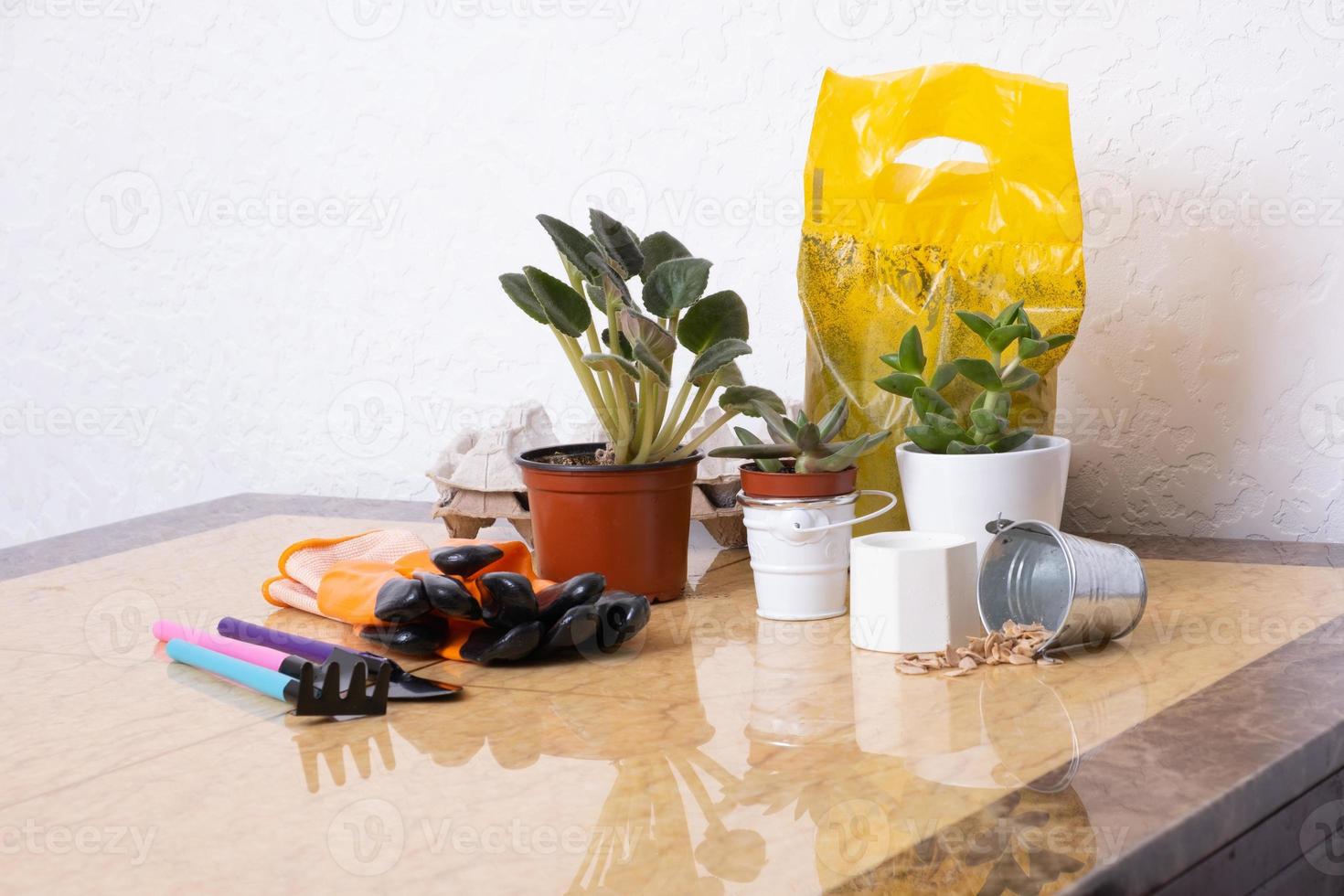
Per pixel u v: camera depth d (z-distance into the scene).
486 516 1.16
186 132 1.62
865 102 1.00
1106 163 1.15
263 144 1.57
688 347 0.99
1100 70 1.15
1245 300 1.11
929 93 0.98
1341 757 0.65
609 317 0.93
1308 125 1.07
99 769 0.63
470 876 0.49
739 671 0.79
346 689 0.76
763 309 1.33
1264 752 0.60
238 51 1.57
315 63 1.53
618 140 1.38
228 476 1.66
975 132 1.00
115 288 1.69
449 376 1.51
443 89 1.46
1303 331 1.10
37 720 0.72
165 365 1.68
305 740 0.68
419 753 0.65
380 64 1.49
